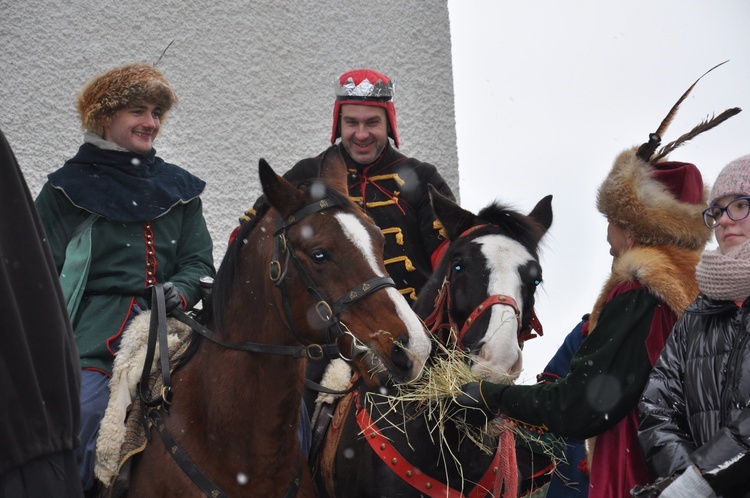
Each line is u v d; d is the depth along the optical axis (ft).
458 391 10.50
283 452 10.39
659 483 8.11
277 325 10.15
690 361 8.73
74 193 12.34
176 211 13.15
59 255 12.30
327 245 9.68
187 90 19.66
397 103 21.39
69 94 18.72
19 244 6.93
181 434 10.55
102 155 12.74
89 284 12.28
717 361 8.47
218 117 19.89
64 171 12.59
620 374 9.86
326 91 21.09
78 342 11.78
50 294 7.02
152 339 11.15
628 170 10.61
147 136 13.03
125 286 12.31
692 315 8.93
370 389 11.53
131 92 12.65
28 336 6.89
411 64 21.75
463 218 11.70
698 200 10.86
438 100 21.88
